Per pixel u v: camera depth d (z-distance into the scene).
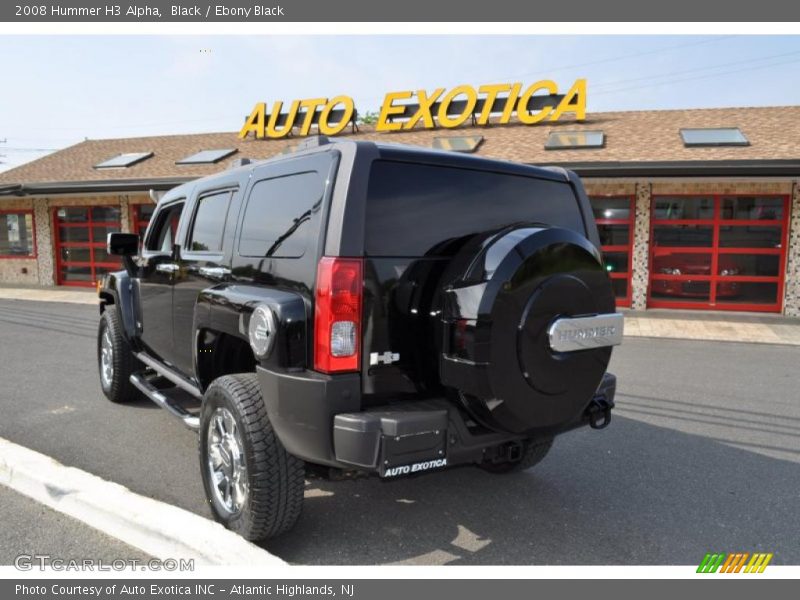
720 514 3.39
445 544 3.04
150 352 4.82
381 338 2.62
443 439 2.61
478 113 16.06
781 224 11.61
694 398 5.90
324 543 3.03
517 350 2.55
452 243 2.87
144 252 4.75
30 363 7.18
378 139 15.63
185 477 3.80
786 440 4.66
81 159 18.52
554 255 2.63
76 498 3.27
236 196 3.41
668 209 12.17
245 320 2.88
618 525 3.26
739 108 14.65
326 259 2.51
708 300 12.19
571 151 12.38
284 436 2.62
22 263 17.80
